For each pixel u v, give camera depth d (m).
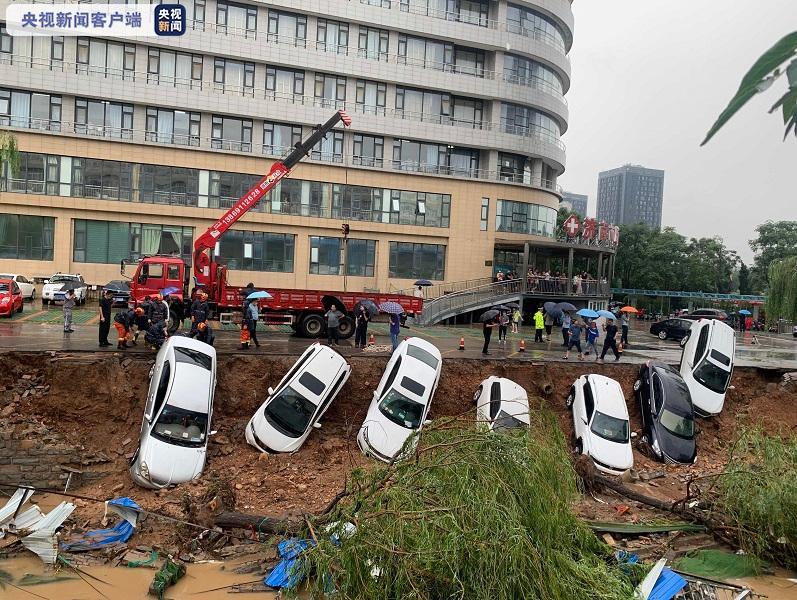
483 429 10.59
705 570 12.31
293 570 9.42
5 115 34.19
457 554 8.05
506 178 43.03
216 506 13.41
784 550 12.70
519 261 44.19
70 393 17.56
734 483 13.32
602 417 18.53
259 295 21.12
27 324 23.77
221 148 37.41
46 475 15.67
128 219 36.31
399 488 9.18
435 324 35.50
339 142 39.66
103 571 11.45
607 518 14.74
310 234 39.22
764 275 66.94
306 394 17.70
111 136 35.53
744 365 24.16
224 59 37.03
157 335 18.95
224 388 19.03
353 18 38.59
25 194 34.41
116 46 35.38
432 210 41.28
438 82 40.38
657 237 64.31
